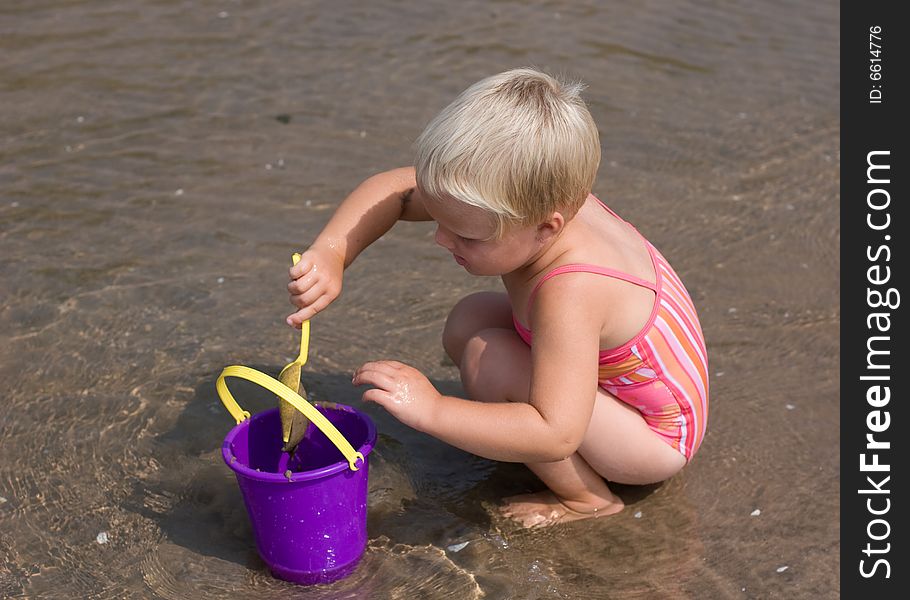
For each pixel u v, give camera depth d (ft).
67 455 9.16
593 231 8.05
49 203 13.08
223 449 7.61
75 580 7.86
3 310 11.05
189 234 12.64
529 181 7.03
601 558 8.35
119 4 19.06
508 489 9.09
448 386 10.30
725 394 10.41
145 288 11.58
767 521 8.83
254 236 12.67
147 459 9.17
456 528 8.59
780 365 10.85
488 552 8.34
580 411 7.57
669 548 8.48
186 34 17.99
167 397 9.95
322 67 17.01
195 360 10.50
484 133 6.96
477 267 7.52
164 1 19.27
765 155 15.03
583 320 7.59
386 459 9.37
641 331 8.05
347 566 7.98
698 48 18.42
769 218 13.50
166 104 15.67
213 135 14.90
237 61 17.12
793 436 9.85
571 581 8.09
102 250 12.23
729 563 8.36
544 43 18.22
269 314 11.30
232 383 10.18
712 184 14.25
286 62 17.15
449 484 9.11
